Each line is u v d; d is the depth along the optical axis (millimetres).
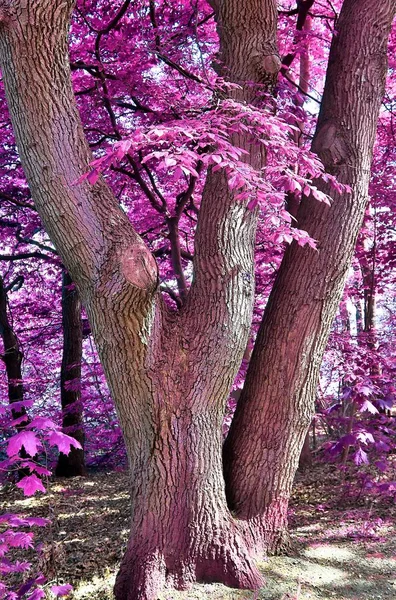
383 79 3877
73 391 8766
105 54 5664
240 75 3490
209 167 3422
